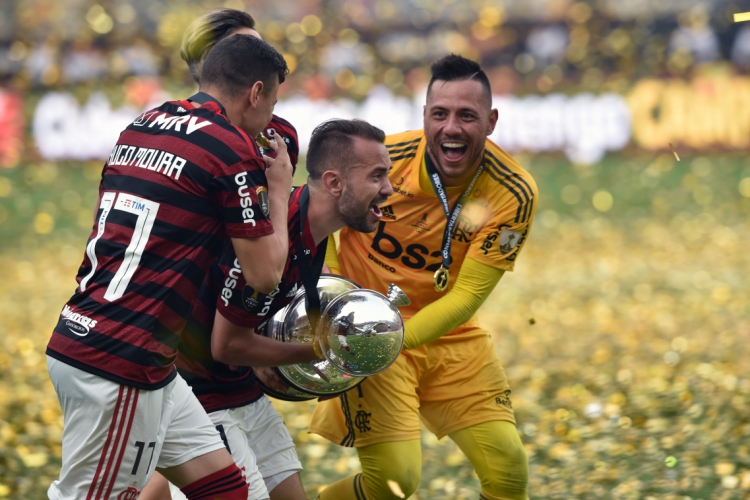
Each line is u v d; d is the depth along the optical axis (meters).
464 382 15.54
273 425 14.61
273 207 12.29
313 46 72.38
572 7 72.50
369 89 68.19
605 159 67.06
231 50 12.52
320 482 20.30
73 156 68.38
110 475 11.81
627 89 66.94
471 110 14.44
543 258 47.44
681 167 64.75
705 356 29.12
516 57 71.62
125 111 67.69
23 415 25.02
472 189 15.24
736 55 67.06
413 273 15.69
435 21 73.81
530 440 22.62
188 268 11.75
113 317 11.59
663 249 48.06
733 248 47.25
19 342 32.88
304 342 13.19
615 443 21.73
